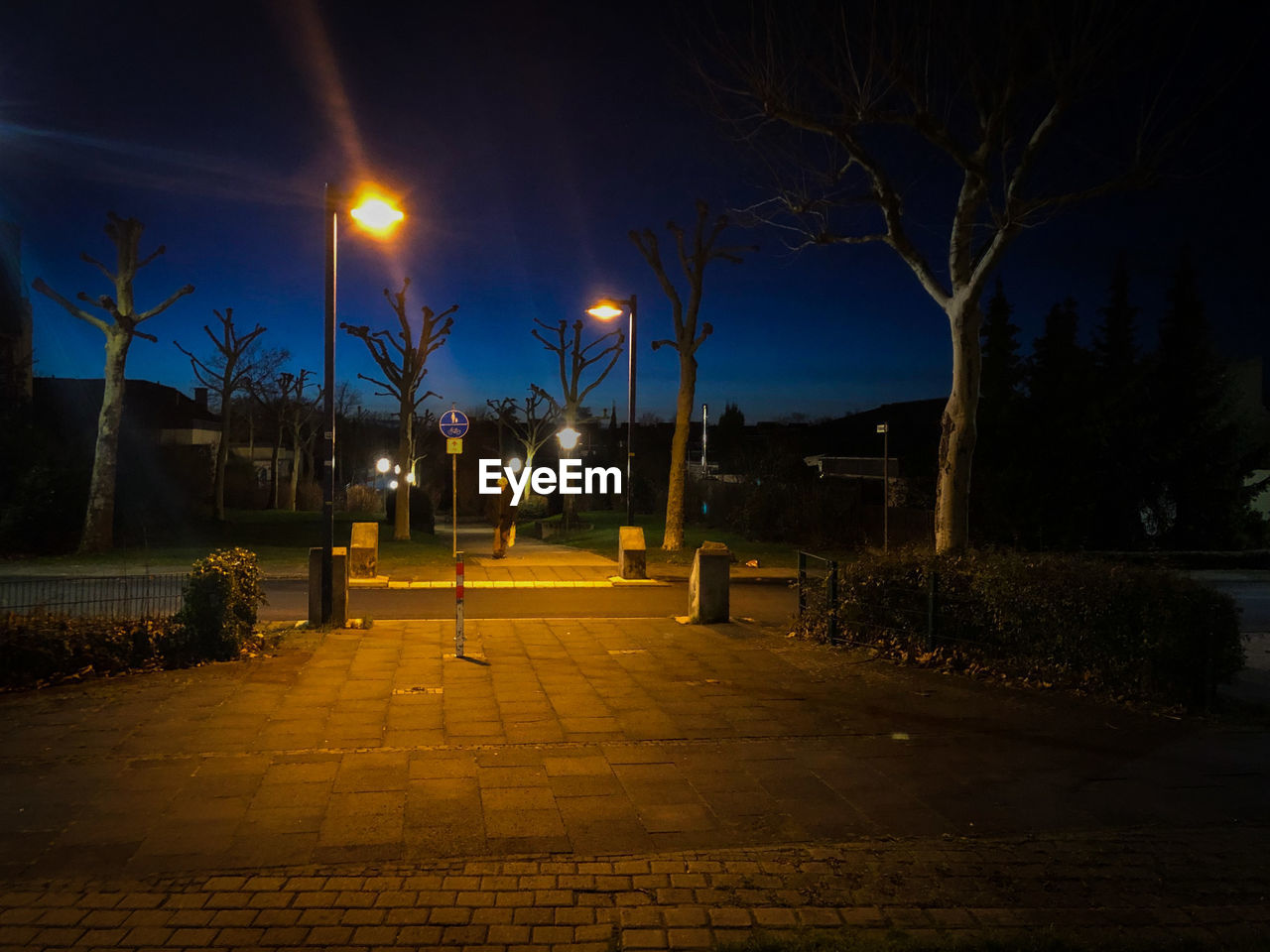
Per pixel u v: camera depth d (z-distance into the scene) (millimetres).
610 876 4777
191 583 9938
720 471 48156
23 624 9000
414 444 55656
